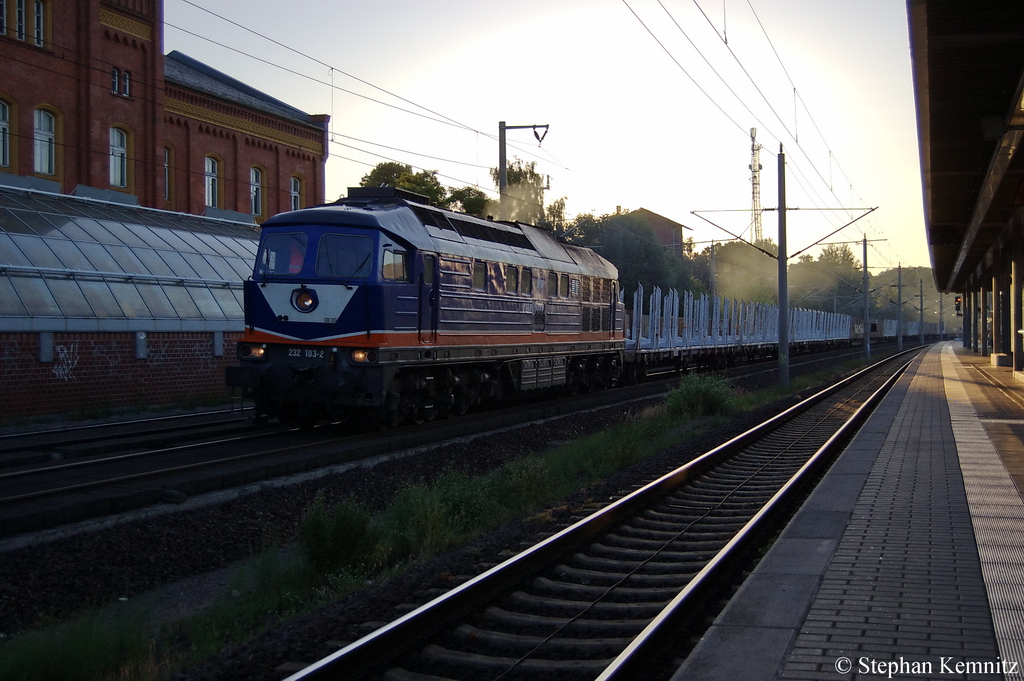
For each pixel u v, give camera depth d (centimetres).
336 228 1464
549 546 757
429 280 1574
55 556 799
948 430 1600
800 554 714
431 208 1675
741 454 1457
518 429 1698
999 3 1270
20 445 1329
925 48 1446
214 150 3466
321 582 803
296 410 1560
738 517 959
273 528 984
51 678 574
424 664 539
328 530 837
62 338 1825
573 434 1792
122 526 898
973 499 941
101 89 2966
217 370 2233
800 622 545
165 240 2355
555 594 682
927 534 780
